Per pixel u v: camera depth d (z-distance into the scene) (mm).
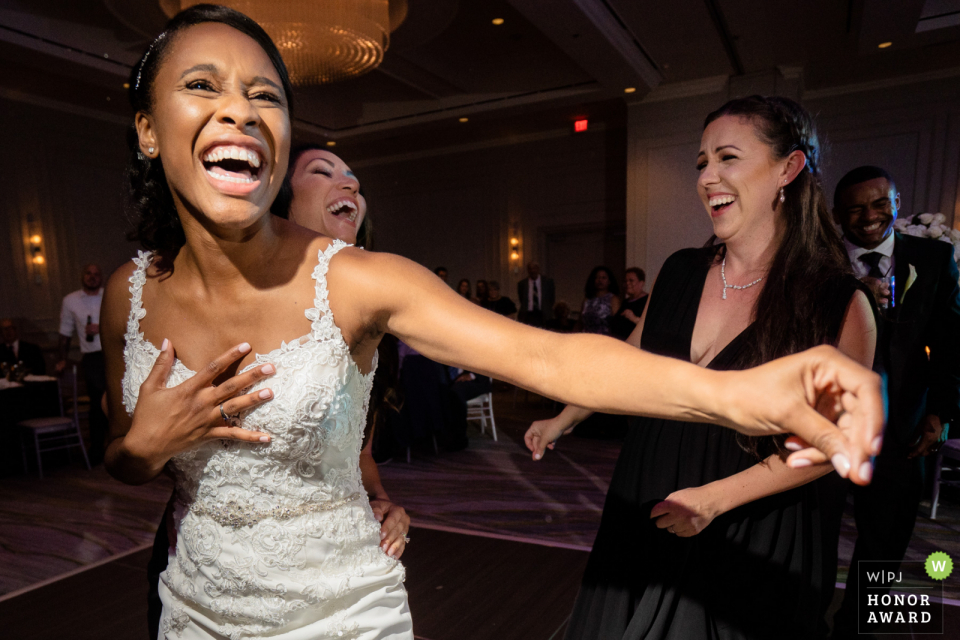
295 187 1311
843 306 1010
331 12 4477
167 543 1032
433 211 11500
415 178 11578
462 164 11117
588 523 3453
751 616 1016
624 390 565
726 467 1072
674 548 1055
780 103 1121
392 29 6266
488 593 2600
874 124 7656
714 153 1151
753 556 1035
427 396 4828
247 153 695
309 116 9297
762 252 1167
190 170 695
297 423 746
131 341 843
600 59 6492
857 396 430
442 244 11469
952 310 1981
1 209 8141
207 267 770
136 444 729
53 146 8703
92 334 4938
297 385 743
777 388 464
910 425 1917
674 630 1013
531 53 7418
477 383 5465
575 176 10219
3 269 8188
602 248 10398
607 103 8656
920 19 5980
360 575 836
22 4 6090
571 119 9500
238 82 692
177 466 819
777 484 932
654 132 7887
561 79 8117
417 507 3758
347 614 816
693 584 1023
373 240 1557
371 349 833
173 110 687
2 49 6238
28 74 7410
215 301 791
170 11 5695
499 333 669
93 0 6098
